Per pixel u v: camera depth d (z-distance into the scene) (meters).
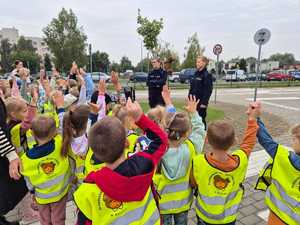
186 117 2.52
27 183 2.79
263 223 3.37
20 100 3.21
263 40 7.91
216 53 14.51
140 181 1.63
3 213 2.92
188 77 33.34
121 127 1.65
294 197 2.26
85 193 1.62
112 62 67.06
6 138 2.63
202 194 2.40
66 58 47.09
